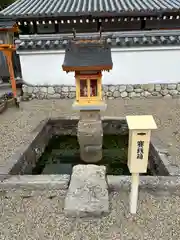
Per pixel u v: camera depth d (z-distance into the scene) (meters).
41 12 7.59
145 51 8.16
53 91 8.71
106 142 6.23
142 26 8.35
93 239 2.85
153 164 4.88
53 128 6.43
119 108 7.64
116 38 8.21
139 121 2.73
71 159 5.72
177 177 3.72
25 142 5.07
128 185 3.57
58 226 3.04
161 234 2.90
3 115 7.20
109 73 8.53
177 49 8.09
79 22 8.01
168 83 8.59
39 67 8.50
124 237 2.87
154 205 3.34
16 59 9.91
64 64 4.24
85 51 4.42
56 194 3.54
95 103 4.61
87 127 4.88
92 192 3.37
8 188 3.66
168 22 8.32
